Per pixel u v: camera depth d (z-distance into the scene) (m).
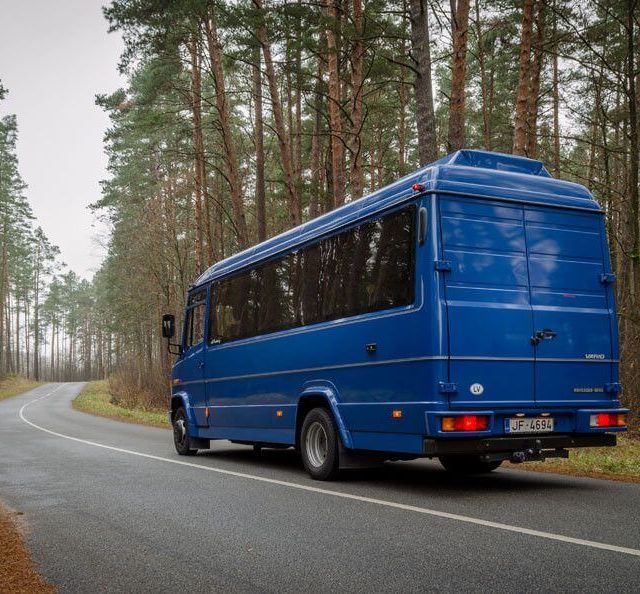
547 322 7.89
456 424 7.28
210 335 12.92
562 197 8.24
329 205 26.89
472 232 7.70
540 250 8.02
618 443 13.09
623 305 16.64
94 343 132.00
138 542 5.83
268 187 41.94
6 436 18.80
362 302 8.63
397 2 21.38
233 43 22.42
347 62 24.00
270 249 11.13
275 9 19.66
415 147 39.53
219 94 25.72
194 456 13.11
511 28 24.50
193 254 42.88
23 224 67.00
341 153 20.59
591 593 4.21
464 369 7.41
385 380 8.09
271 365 10.71
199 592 4.44
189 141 37.41
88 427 22.55
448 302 7.44
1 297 74.62
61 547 5.71
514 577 4.56
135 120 30.31
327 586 4.49
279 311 10.66
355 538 5.78
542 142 29.55
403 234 7.97
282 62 21.31
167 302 40.88
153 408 33.34
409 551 5.30
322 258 9.65
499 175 7.98
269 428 10.77
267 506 7.35
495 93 32.97
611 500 7.36
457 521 6.33
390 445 8.00
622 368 15.49
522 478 9.25
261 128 28.98
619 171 26.59
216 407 12.46
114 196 44.22
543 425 7.78
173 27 23.27
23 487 9.12
